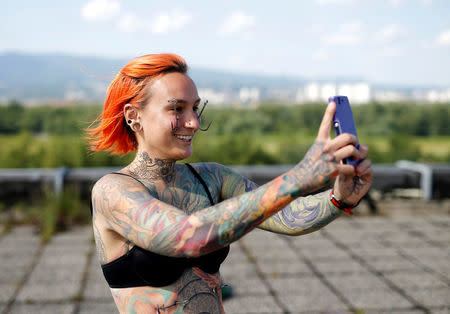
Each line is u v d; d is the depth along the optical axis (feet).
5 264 15.31
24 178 20.81
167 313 4.45
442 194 23.34
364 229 19.56
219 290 4.83
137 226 3.88
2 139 29.25
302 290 13.21
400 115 44.57
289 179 3.52
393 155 31.81
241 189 5.35
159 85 4.42
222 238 3.55
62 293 13.00
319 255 16.26
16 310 11.91
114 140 4.88
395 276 14.37
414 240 18.10
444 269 14.99
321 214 4.62
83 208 20.95
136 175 4.72
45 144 28.30
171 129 4.42
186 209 4.86
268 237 18.30
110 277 4.51
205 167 5.33
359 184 4.39
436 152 33.37
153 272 4.34
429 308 12.14
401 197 23.52
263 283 13.69
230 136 30.60
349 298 12.69
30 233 18.81
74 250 16.87
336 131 3.80
